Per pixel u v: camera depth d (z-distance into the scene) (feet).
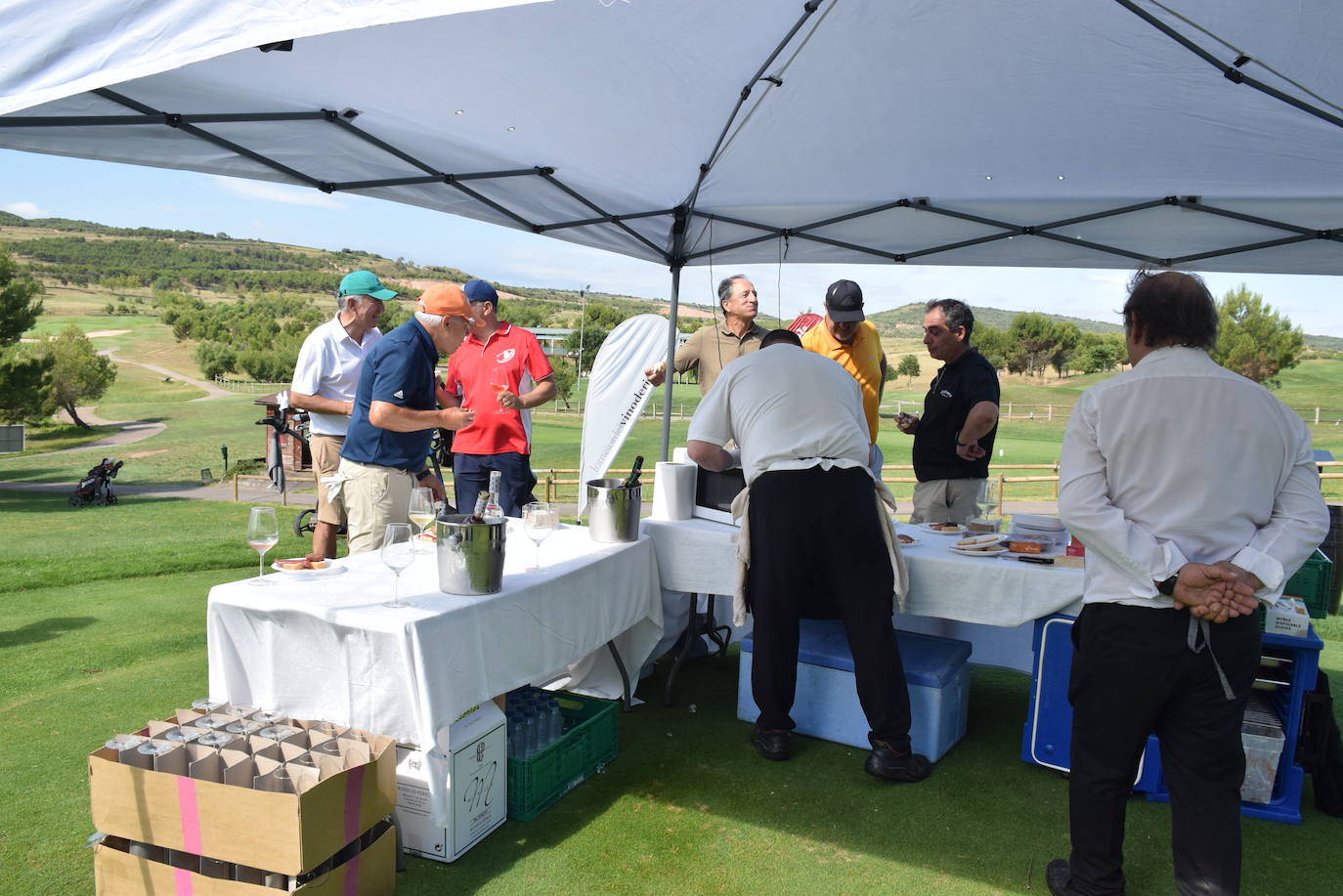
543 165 13.70
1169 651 6.35
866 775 10.27
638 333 22.52
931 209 15.42
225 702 8.20
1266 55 9.50
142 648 14.08
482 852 8.34
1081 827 7.18
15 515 54.80
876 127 12.64
